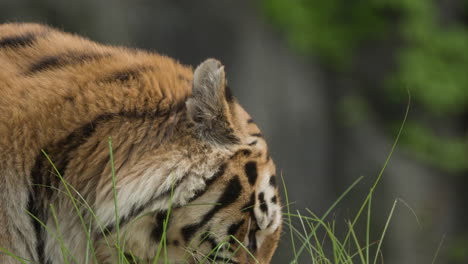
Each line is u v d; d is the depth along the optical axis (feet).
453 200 82.89
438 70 83.82
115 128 18.04
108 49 20.21
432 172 81.56
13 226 17.46
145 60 19.86
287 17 79.00
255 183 19.13
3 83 17.83
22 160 17.46
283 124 77.20
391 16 83.61
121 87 18.43
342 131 81.05
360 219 51.90
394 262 73.26
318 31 81.35
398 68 82.94
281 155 76.74
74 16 67.56
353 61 83.35
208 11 74.69
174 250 18.52
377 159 78.74
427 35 83.92
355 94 83.30
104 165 17.89
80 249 18.29
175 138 18.22
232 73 74.90
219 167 18.42
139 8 72.02
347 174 79.36
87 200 17.97
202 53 74.49
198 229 18.42
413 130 82.48
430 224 78.48
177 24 73.67
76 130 17.80
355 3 82.94
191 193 18.08
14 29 19.98
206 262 18.79
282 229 21.16
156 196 17.81
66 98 17.94
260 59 76.48
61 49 19.33
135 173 17.88
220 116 18.43
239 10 76.43
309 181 78.02
